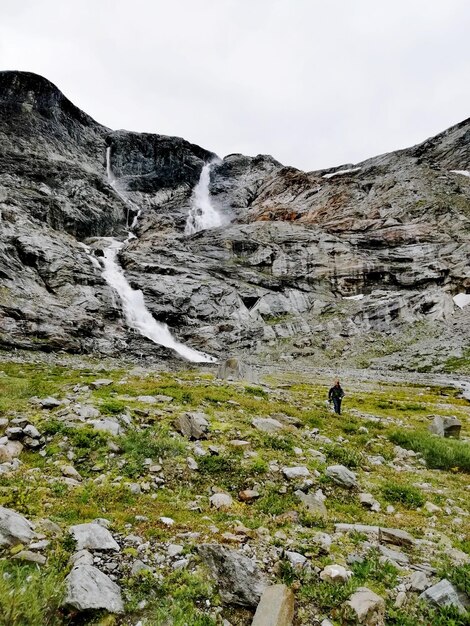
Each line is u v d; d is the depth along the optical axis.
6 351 39.47
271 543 7.53
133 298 68.56
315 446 14.10
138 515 8.14
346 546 7.74
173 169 135.75
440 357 57.38
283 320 76.06
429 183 102.62
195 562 6.63
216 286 76.88
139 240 92.44
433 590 6.22
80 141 121.25
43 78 113.81
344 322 72.38
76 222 85.94
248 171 157.12
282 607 5.52
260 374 48.53
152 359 51.59
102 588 5.60
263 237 92.00
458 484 12.43
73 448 11.12
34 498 8.14
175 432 13.31
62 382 20.31
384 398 34.88
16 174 89.44
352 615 5.64
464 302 72.50
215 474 10.87
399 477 12.58
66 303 56.44
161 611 5.49
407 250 82.44
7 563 5.82
